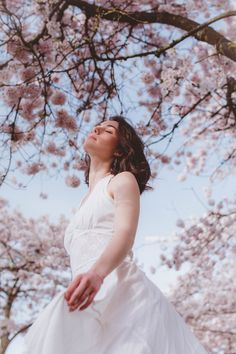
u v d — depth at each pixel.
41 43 4.73
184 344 1.78
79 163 5.36
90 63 5.27
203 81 4.84
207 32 4.30
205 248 8.38
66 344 1.58
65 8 4.73
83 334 1.62
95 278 1.56
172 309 1.86
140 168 2.23
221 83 4.92
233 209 8.20
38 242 10.74
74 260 1.94
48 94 5.02
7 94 4.65
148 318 1.73
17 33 4.42
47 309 1.62
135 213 1.84
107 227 1.91
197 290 10.27
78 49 5.11
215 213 7.93
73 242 1.97
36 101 4.86
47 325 1.59
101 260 1.61
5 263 10.80
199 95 5.73
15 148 4.70
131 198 1.88
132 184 1.93
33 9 4.79
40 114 4.95
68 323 1.60
